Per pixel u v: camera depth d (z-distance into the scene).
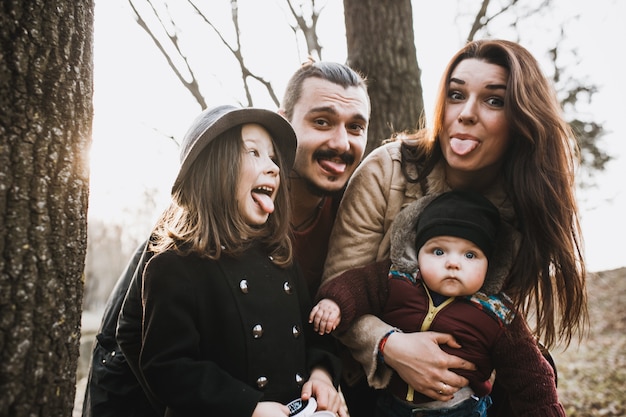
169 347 1.55
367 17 3.92
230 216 1.71
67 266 1.50
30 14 1.42
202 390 1.48
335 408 1.65
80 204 1.55
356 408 2.24
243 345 1.62
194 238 1.66
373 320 1.90
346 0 4.03
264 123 1.81
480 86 1.85
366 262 2.04
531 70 1.86
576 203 1.95
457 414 1.83
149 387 1.57
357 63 3.91
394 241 1.94
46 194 1.44
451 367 1.75
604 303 11.76
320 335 1.90
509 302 1.85
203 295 1.63
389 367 1.86
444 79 1.96
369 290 1.94
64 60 1.49
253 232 1.75
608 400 6.46
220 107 1.87
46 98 1.44
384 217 2.09
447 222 1.79
